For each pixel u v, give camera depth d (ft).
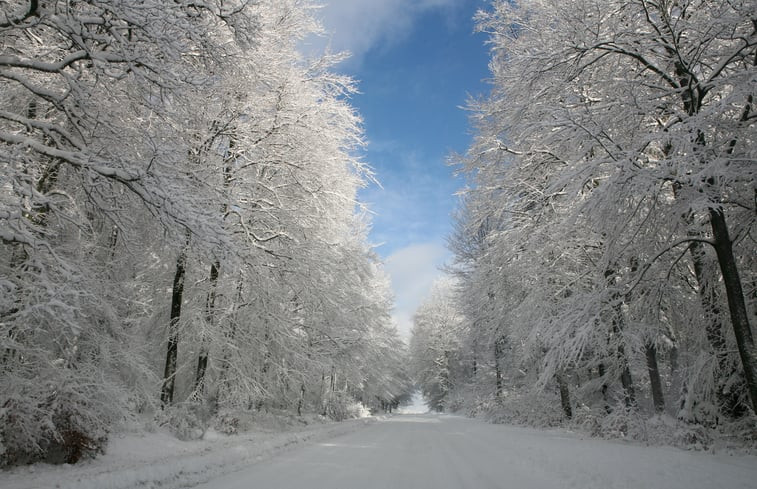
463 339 108.47
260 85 44.60
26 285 22.59
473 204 58.13
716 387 36.99
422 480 21.09
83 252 32.91
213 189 37.70
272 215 46.26
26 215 27.09
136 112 30.01
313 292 52.01
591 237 43.65
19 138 23.03
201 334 43.04
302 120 47.39
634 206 33.55
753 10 28.40
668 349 53.11
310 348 58.23
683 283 42.50
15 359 26.94
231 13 27.96
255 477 21.67
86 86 25.64
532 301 49.01
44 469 22.65
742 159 26.63
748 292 38.63
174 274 50.01
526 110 41.09
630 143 33.65
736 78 27.86
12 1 24.91
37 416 24.23
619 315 38.75
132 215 32.17
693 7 35.01
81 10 25.08
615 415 40.32
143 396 38.01
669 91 33.35
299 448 34.94
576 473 21.95
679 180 28.12
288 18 48.26
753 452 29.43
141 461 26.32
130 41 24.88
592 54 37.60
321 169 49.83
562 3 38.70
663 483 19.20
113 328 35.70
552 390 72.79
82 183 25.71
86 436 25.17
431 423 79.30
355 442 40.42
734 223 34.83
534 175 48.47
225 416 44.91
